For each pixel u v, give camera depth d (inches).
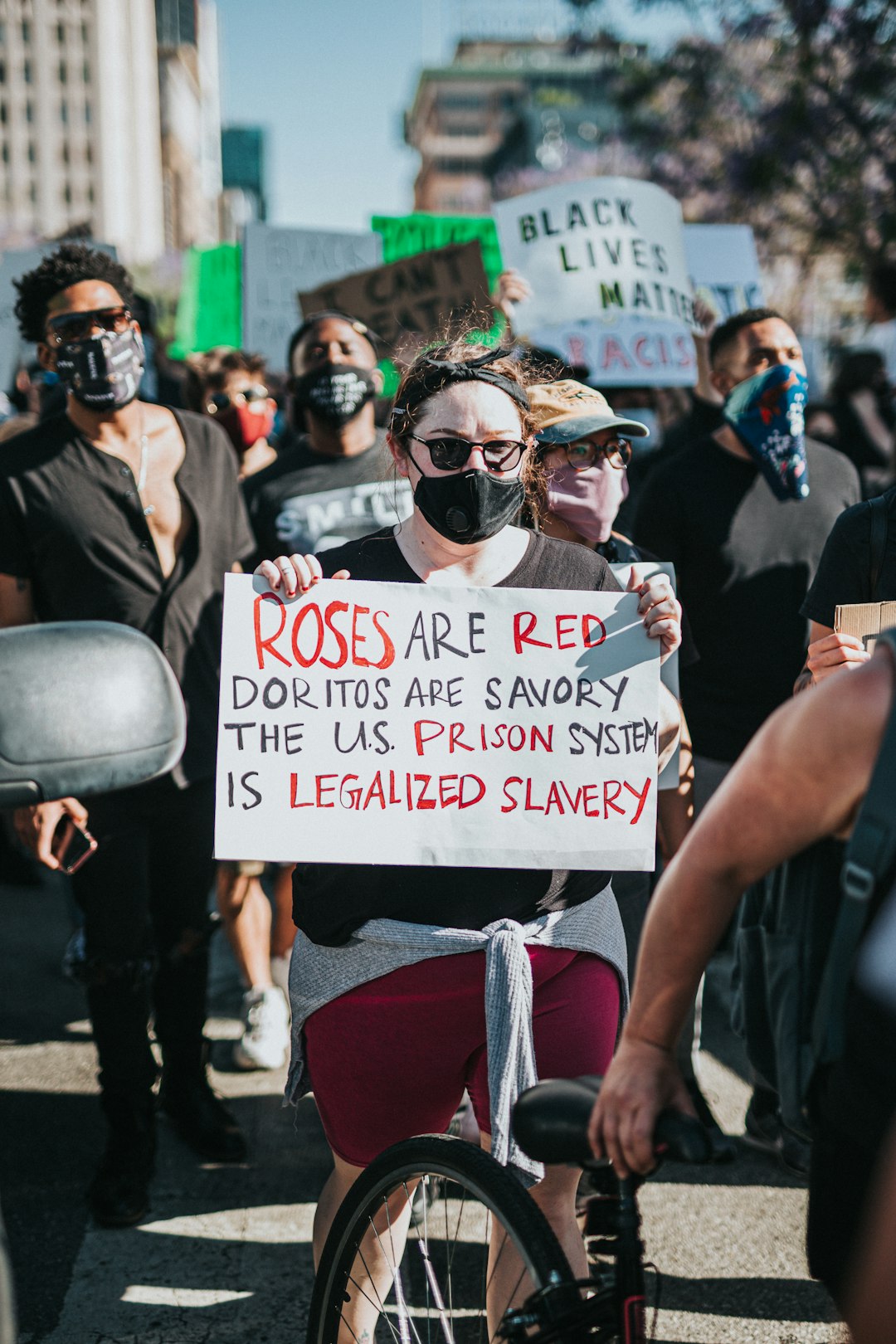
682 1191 124.1
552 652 82.5
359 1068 79.7
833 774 49.8
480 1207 103.6
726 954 185.0
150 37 4685.0
